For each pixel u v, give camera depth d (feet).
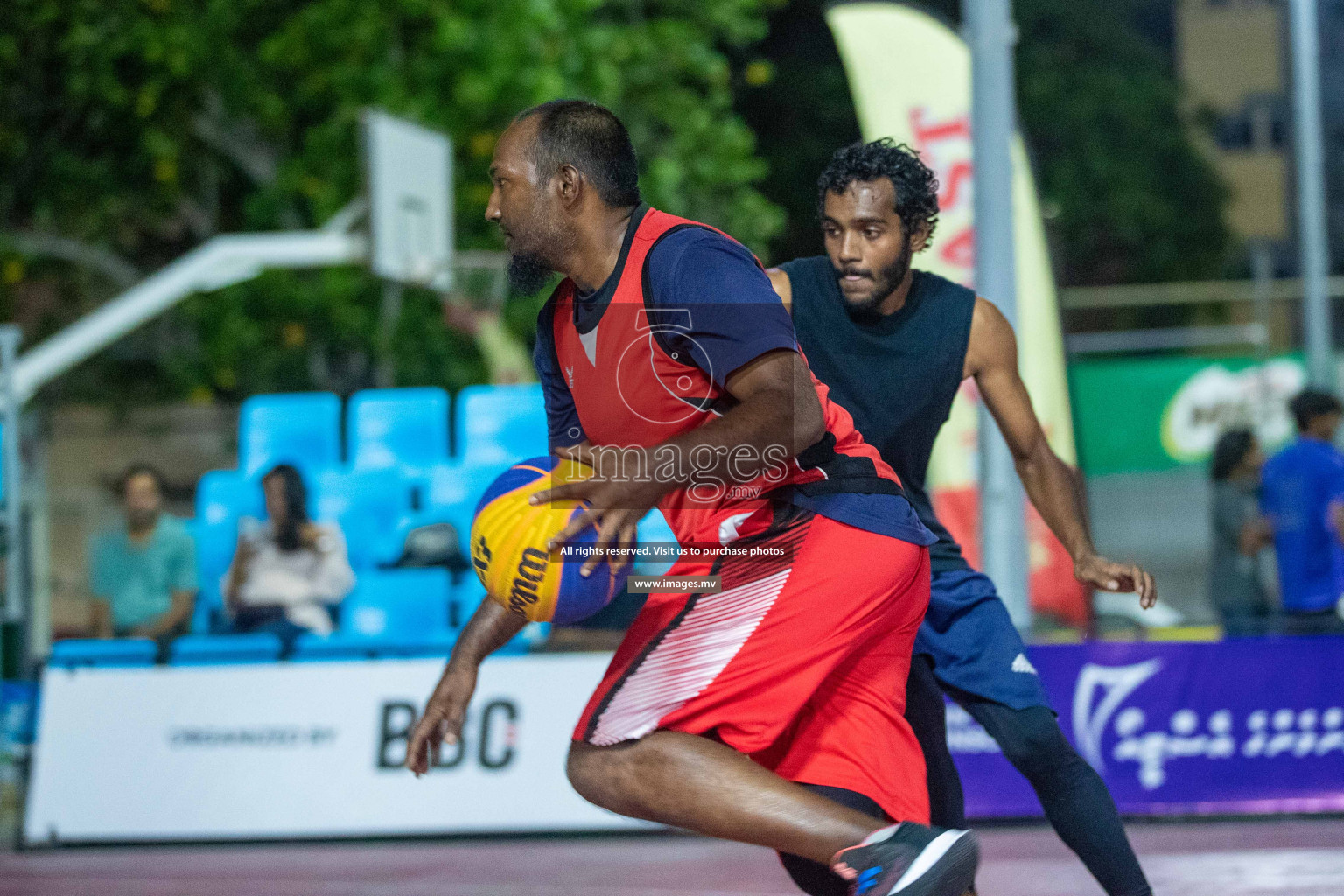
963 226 70.18
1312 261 117.50
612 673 26.86
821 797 25.39
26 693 62.59
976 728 58.13
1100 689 58.59
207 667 61.46
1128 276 261.24
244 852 58.23
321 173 141.28
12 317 158.61
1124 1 279.69
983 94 62.03
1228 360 164.66
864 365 32.58
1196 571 148.36
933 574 33.53
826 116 220.64
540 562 25.90
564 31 143.84
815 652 26.50
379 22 136.77
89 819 60.44
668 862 53.01
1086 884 45.91
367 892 49.70
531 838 58.65
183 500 97.45
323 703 60.70
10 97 149.59
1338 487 69.82
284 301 142.10
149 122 151.33
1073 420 71.87
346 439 92.12
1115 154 258.37
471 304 106.83
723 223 165.17
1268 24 318.24
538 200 26.40
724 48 214.90
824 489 27.20
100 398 156.56
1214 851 51.19
